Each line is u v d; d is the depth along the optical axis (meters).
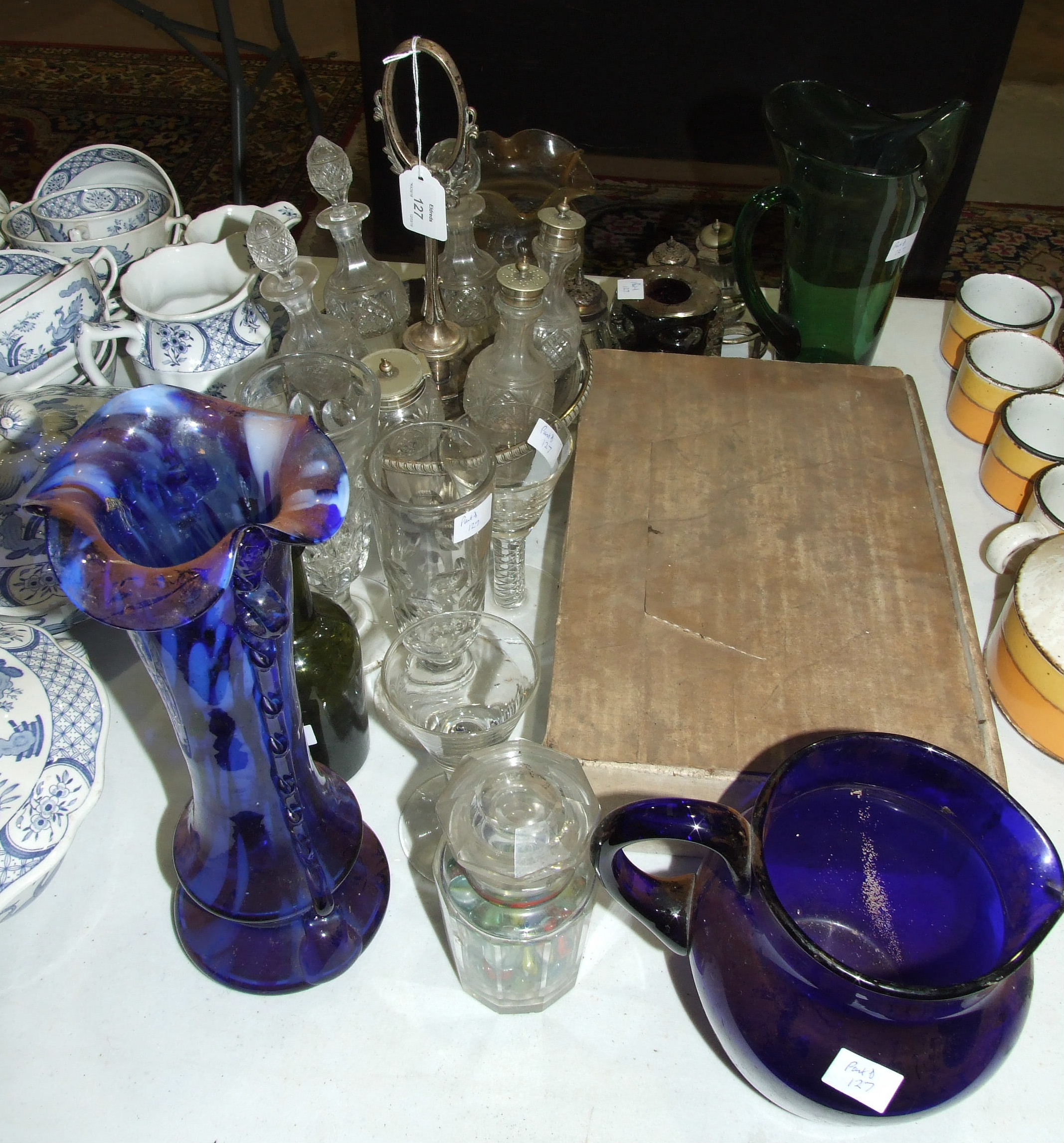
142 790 0.62
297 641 0.55
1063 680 0.59
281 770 0.43
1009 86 2.59
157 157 2.21
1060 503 0.73
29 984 0.53
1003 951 0.41
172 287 0.80
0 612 0.62
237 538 0.34
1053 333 0.94
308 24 2.71
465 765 0.49
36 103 2.38
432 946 0.56
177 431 0.41
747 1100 0.50
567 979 0.53
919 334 1.00
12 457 0.61
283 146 2.26
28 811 0.50
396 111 1.54
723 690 0.60
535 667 0.59
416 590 0.64
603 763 0.56
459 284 0.81
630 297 0.87
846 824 0.49
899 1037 0.39
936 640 0.62
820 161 0.77
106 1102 0.49
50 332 0.70
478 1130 0.49
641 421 0.78
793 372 0.83
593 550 0.68
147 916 0.56
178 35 1.37
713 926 0.43
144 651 0.39
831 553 0.68
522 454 0.65
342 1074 0.50
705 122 1.60
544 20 1.47
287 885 0.49
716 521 0.70
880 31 1.43
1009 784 0.62
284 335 0.77
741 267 0.86
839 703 0.59
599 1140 0.48
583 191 0.82
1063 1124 0.49
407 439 0.61
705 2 1.43
